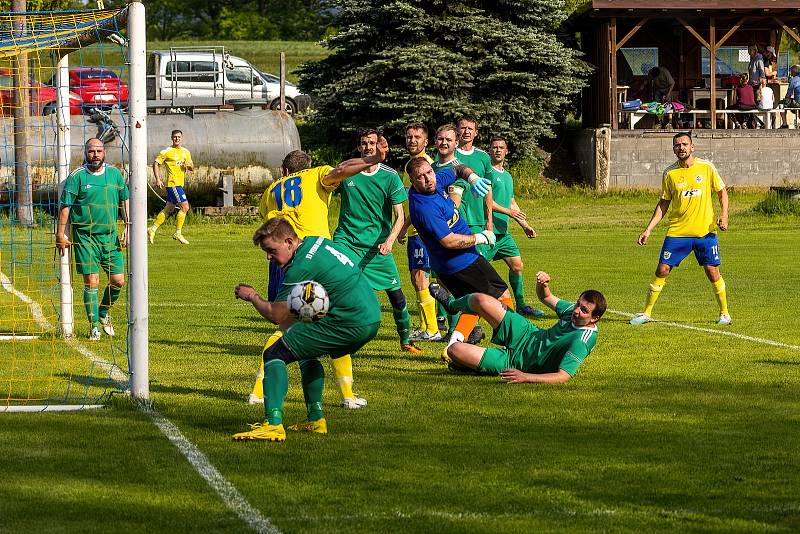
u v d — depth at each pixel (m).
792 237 43.12
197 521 9.04
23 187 37.94
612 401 13.89
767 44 69.38
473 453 11.27
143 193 13.96
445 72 60.19
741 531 8.80
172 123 51.75
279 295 11.72
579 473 10.50
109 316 20.06
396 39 62.56
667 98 65.12
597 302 15.06
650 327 20.88
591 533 8.74
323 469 10.65
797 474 10.47
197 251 39.31
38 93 24.73
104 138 19.92
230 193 52.03
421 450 11.39
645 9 61.62
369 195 17.36
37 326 21.39
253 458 11.06
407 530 8.80
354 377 15.73
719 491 9.90
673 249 21.25
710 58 63.81
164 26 155.38
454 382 15.31
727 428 12.41
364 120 62.44
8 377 15.83
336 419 12.91
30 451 11.37
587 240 43.22
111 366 16.75
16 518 9.12
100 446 11.58
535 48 61.69
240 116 52.59
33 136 35.22
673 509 9.38
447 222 16.33
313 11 154.38
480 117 61.03
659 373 15.88
